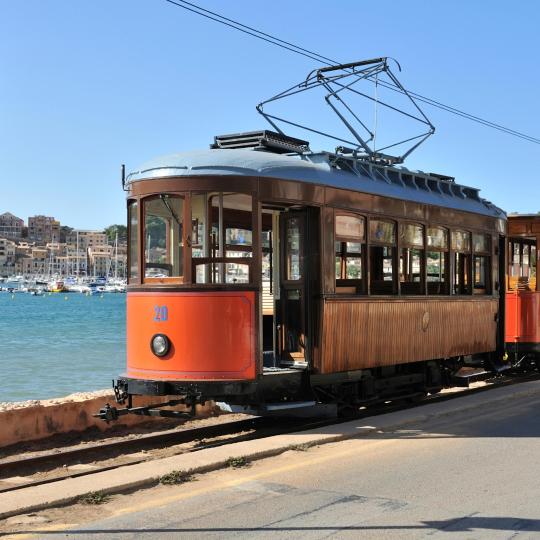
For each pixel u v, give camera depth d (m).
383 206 11.33
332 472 7.50
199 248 9.38
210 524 5.81
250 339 9.38
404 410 11.16
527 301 15.97
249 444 8.54
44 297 153.38
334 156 10.77
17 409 9.80
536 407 11.97
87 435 10.45
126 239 9.99
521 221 16.02
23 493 6.50
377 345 11.12
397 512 6.11
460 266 13.59
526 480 7.17
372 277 11.12
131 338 9.71
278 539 5.45
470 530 5.65
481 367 15.09
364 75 12.26
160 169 9.56
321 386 10.52
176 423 11.58
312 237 10.16
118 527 5.74
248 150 10.02
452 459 8.11
